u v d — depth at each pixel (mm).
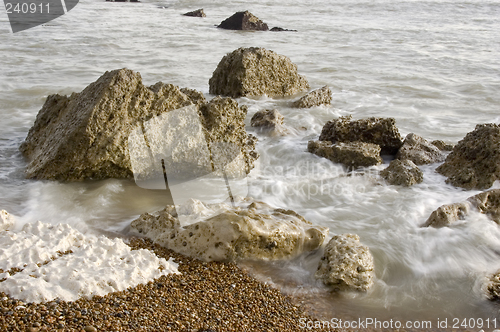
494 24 27359
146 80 13586
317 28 26500
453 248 5270
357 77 14758
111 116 6527
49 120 7621
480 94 12773
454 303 4492
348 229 5730
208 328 3754
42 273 3896
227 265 4801
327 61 17047
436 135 9609
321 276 4703
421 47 20000
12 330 3262
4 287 3629
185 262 4777
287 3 40031
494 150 6996
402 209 6191
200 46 19781
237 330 3836
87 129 6383
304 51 19047
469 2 36594
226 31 25203
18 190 6324
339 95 12820
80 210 5859
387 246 5352
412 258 5152
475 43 20875
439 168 7594
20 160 7504
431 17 30781
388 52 18875
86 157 6457
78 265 4082
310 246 5188
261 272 4801
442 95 12766
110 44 19469
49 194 6191
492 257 5137
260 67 12312
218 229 4852
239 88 12117
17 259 4059
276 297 4449
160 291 4137
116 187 6527
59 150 6461
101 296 3816
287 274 4824
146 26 25922
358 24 28000
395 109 11492
